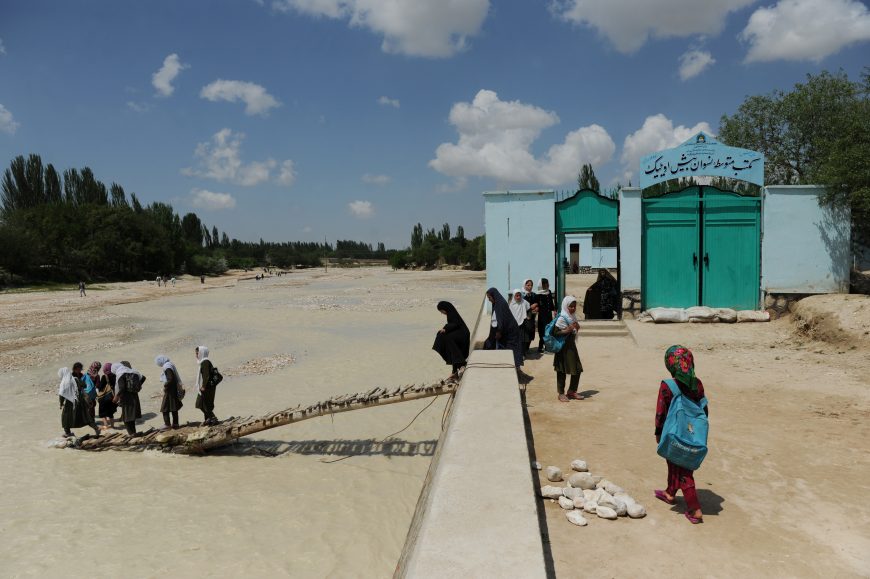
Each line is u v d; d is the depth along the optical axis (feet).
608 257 162.09
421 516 12.71
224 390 49.75
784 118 67.87
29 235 196.95
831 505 15.72
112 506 27.17
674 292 50.24
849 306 39.93
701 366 34.53
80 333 87.35
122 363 38.40
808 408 25.26
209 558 22.12
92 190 294.05
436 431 37.58
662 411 15.25
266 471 31.68
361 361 60.54
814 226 47.93
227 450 35.35
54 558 22.20
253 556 22.25
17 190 266.16
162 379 37.78
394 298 139.64
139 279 246.88
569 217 52.06
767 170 69.36
